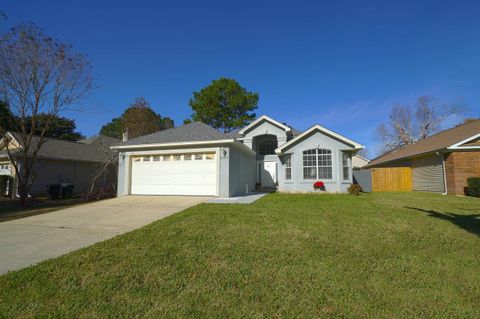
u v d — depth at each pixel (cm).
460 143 1501
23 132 1283
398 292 316
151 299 303
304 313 272
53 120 1435
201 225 646
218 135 1303
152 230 608
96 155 2158
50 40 1244
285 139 1845
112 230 641
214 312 275
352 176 1662
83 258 433
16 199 1600
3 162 1842
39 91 1266
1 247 510
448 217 748
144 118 2945
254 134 1889
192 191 1240
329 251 461
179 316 268
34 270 387
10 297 310
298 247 482
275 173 1864
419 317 264
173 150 1270
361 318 262
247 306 286
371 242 513
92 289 329
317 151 1573
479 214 796
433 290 321
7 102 1224
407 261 415
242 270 380
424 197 1327
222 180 1200
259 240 524
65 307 288
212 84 2967
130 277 361
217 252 456
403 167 2019
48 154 1792
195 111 3028
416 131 3447
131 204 1023
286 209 863
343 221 689
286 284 337
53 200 1453
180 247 484
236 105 2881
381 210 855
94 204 1045
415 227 630
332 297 304
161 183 1286
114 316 270
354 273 370
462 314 269
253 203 1009
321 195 1354
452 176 1519
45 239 566
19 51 1178
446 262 411
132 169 1335
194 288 329
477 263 407
